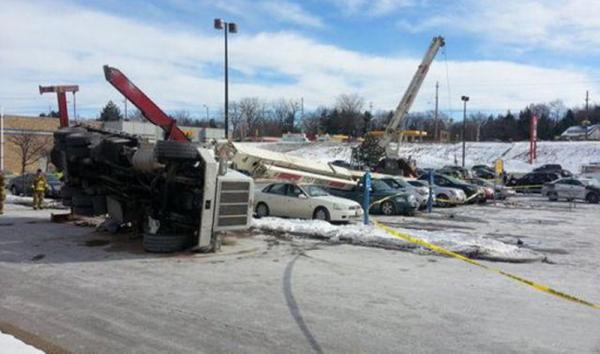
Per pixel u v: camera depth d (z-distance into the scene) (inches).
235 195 431.2
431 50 1505.9
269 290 306.3
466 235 523.8
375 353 208.5
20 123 2092.8
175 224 436.5
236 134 4350.4
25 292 295.4
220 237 441.4
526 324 250.7
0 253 414.0
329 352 208.5
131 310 262.5
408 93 1556.3
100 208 524.1
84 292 296.8
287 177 815.7
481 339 228.1
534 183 1651.1
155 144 418.9
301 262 394.6
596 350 216.7
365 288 315.9
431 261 410.6
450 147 3122.5
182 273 350.0
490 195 1213.7
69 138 486.9
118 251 427.2
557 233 642.2
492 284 334.6
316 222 584.7
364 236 501.7
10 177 1505.9
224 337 224.1
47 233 519.5
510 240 569.6
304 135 3437.5
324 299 288.5
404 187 933.8
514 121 5162.4
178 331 231.1
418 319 255.4
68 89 615.2
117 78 523.5
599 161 2591.0
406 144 3275.1
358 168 1574.8
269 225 566.3
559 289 329.4
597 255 474.3
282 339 222.7
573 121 5206.7
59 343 213.8
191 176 426.3
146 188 451.2
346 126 4985.2
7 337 206.5
